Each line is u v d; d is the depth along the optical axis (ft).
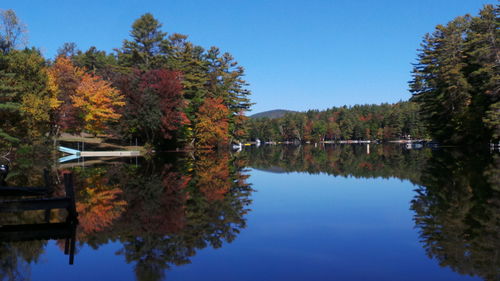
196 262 17.98
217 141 184.96
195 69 209.46
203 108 174.19
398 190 42.29
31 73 97.25
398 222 26.23
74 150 120.78
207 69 219.00
